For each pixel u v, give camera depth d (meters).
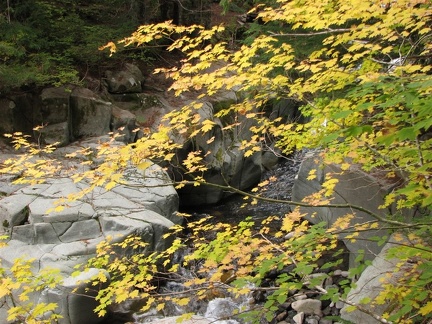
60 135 8.94
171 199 7.51
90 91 9.77
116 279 5.68
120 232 6.33
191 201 9.91
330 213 6.87
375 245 5.78
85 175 3.03
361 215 6.00
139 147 2.79
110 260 6.00
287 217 3.66
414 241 3.46
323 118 3.66
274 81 3.55
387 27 3.34
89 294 5.38
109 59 11.04
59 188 7.04
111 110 9.73
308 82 3.73
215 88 3.66
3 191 6.95
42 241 6.26
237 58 3.51
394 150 3.25
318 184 7.21
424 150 2.72
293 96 4.23
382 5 3.16
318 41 6.41
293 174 10.90
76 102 9.39
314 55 3.76
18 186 7.11
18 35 8.67
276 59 3.63
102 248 4.77
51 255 5.88
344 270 6.16
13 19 9.65
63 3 11.28
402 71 2.81
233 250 3.38
